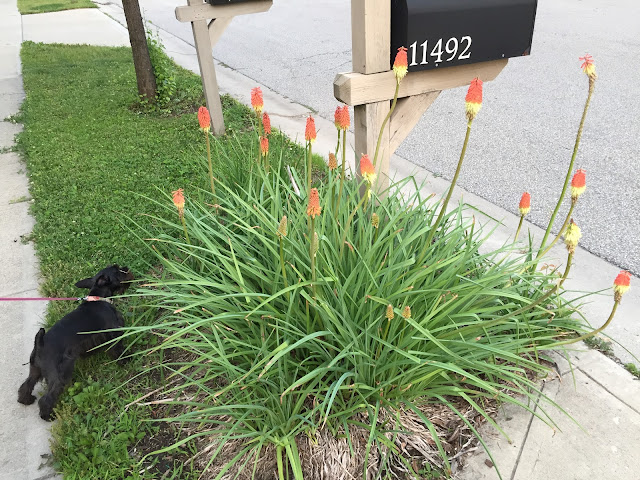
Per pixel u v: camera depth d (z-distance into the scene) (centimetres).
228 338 233
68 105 721
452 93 731
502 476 218
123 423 246
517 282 269
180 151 546
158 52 694
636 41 868
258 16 1316
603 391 254
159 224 384
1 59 1036
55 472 231
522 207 258
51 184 487
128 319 308
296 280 236
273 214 275
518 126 600
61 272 359
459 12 260
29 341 307
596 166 495
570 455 224
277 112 677
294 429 213
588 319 306
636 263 358
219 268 255
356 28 262
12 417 260
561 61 802
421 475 219
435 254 268
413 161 534
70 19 1459
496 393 217
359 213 258
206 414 237
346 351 202
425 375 223
